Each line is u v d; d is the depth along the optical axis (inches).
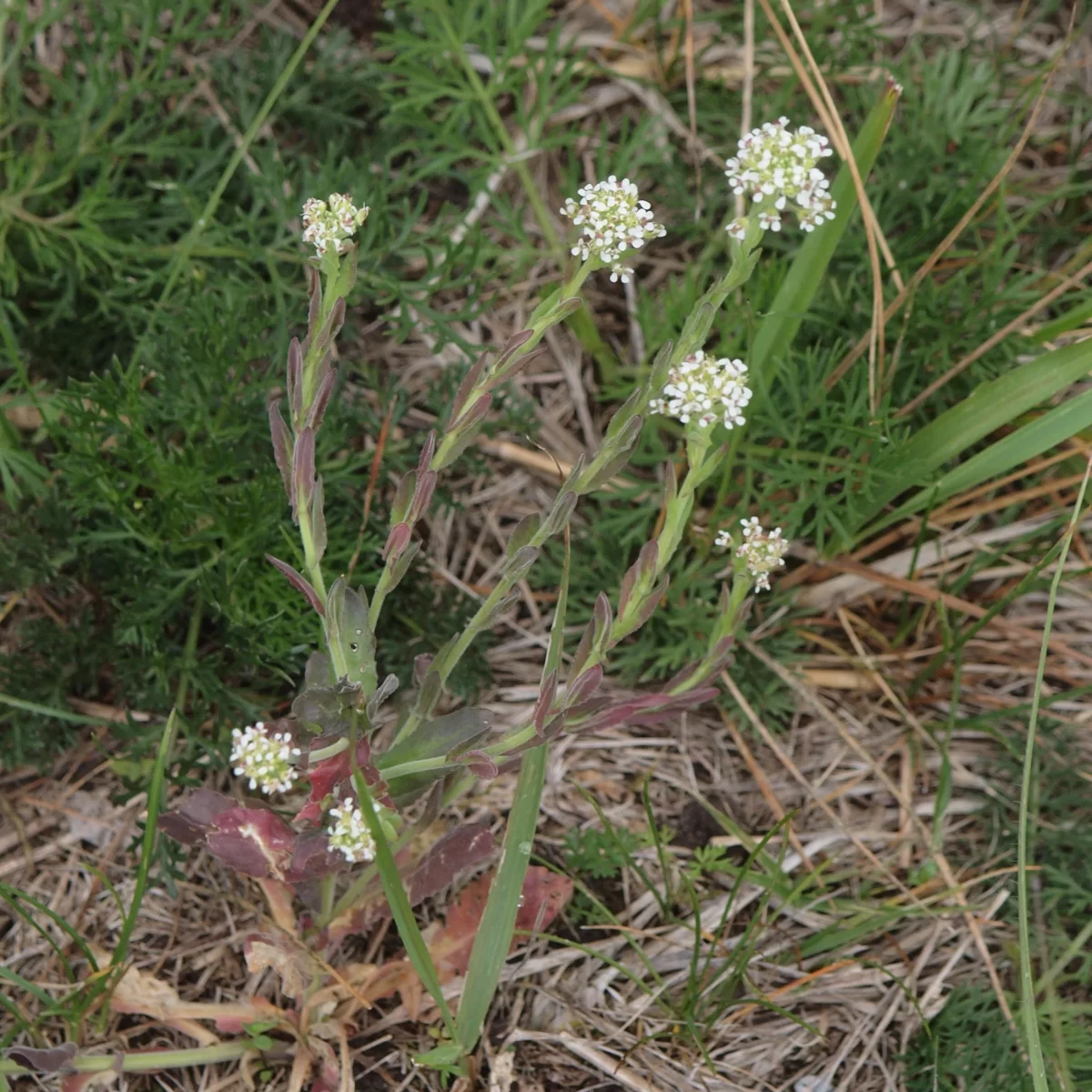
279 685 16.7
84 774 16.4
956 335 17.5
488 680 17.0
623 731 17.1
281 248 17.8
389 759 13.7
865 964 15.4
